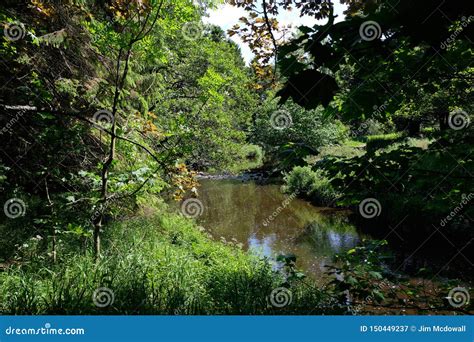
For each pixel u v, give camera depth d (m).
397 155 2.67
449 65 2.56
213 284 4.54
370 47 1.28
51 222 4.16
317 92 1.33
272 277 5.02
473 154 2.46
